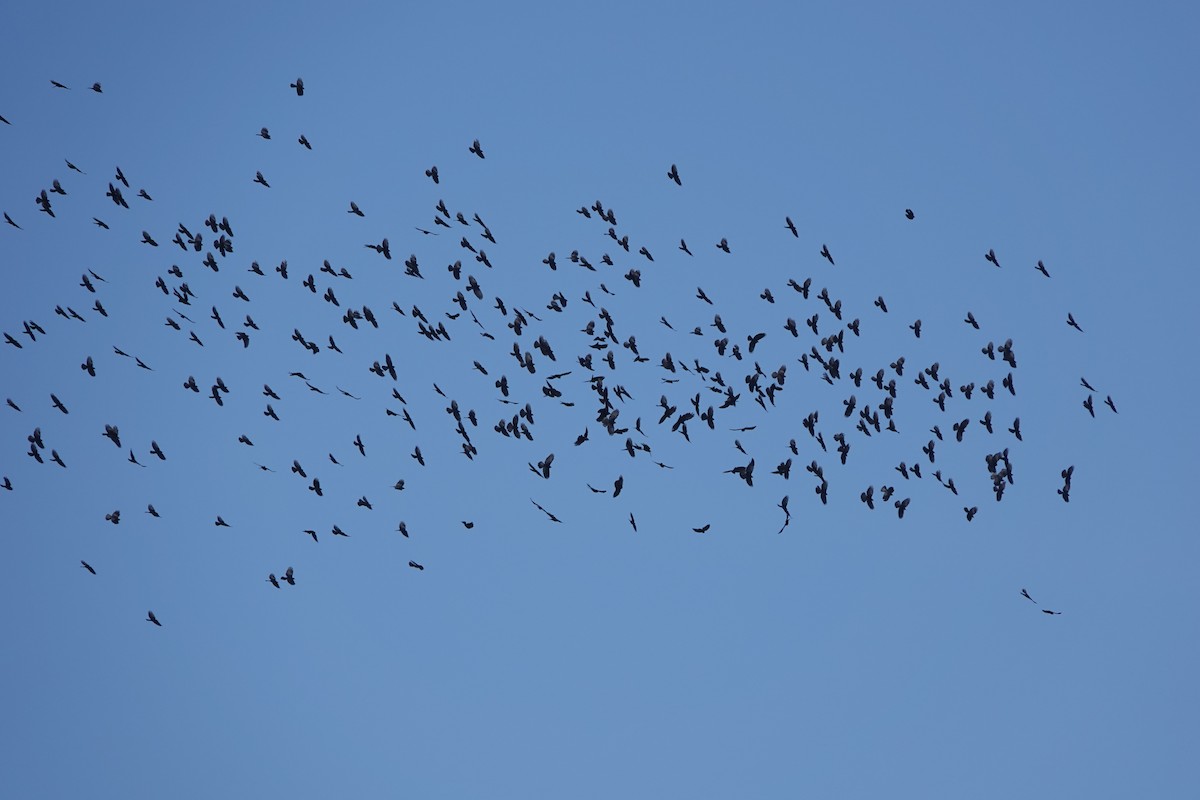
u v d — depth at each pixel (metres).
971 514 103.88
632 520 99.06
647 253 104.44
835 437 102.62
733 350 103.69
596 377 101.88
